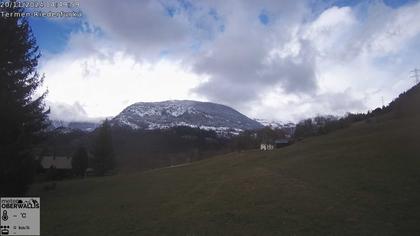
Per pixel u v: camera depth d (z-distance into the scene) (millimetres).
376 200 23844
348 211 22312
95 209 29078
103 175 77812
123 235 20500
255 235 19453
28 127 33719
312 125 134875
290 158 51312
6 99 29906
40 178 60969
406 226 18797
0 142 29422
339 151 46781
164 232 20828
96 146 78438
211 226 21688
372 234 18156
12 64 32125
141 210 27594
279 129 169000
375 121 81938
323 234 18797
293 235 18969
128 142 160000
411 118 65688
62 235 20828
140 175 59188
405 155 36031
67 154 110938
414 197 23281
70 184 51812
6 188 29953
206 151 143375
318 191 28438
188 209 26922
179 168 66125
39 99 35281
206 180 42875
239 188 33719
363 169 33656
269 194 29297
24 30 33375
